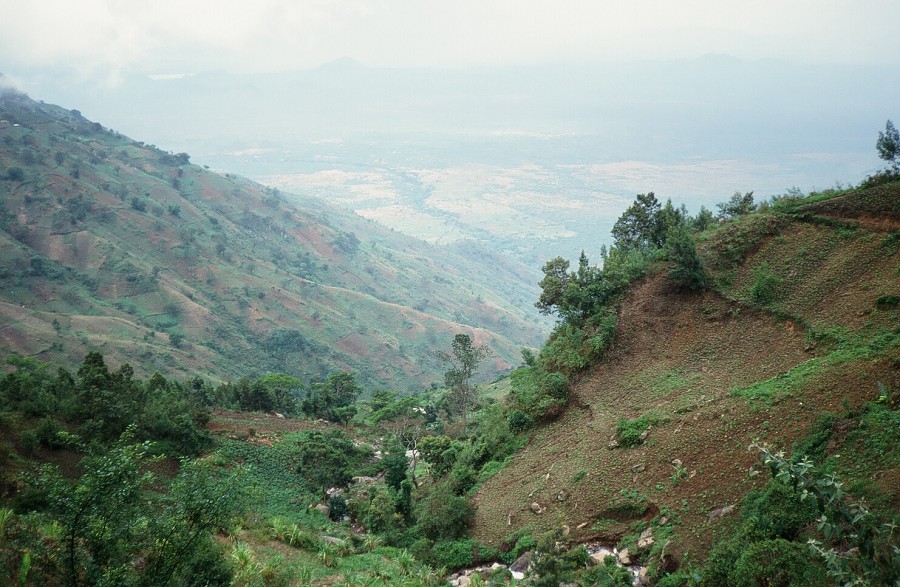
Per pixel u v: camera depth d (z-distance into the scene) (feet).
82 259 486.79
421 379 502.38
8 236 472.85
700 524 70.49
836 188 128.88
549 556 66.13
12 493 69.67
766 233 123.13
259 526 85.71
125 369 138.10
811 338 94.32
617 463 88.94
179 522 47.47
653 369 111.96
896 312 87.61
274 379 272.51
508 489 100.83
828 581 48.83
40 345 354.95
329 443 141.08
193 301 481.46
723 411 85.20
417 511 104.27
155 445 114.21
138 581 43.50
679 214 150.30
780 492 62.03
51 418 98.94
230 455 127.44
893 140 116.57
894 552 35.65
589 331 128.16
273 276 582.35
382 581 73.67
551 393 119.96
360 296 609.42
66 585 41.16
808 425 73.67
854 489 60.54
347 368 477.36
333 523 104.99
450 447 130.00
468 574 82.43
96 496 42.45
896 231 103.91
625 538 75.46
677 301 122.52
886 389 70.64
